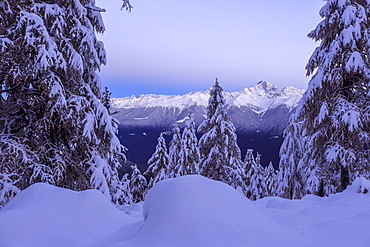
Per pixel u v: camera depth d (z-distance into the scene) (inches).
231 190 133.9
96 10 394.0
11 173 277.1
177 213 114.1
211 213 114.0
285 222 159.2
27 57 292.2
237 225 110.6
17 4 292.5
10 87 326.6
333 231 128.5
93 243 135.1
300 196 698.8
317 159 507.2
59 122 310.5
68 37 348.8
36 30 288.5
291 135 764.0
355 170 420.2
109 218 172.1
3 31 287.4
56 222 150.0
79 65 327.9
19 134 319.9
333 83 433.1
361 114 409.1
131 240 116.7
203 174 738.2
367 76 402.9
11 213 144.0
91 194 181.3
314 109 465.7
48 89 292.5
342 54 426.0
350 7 420.2
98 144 358.0
